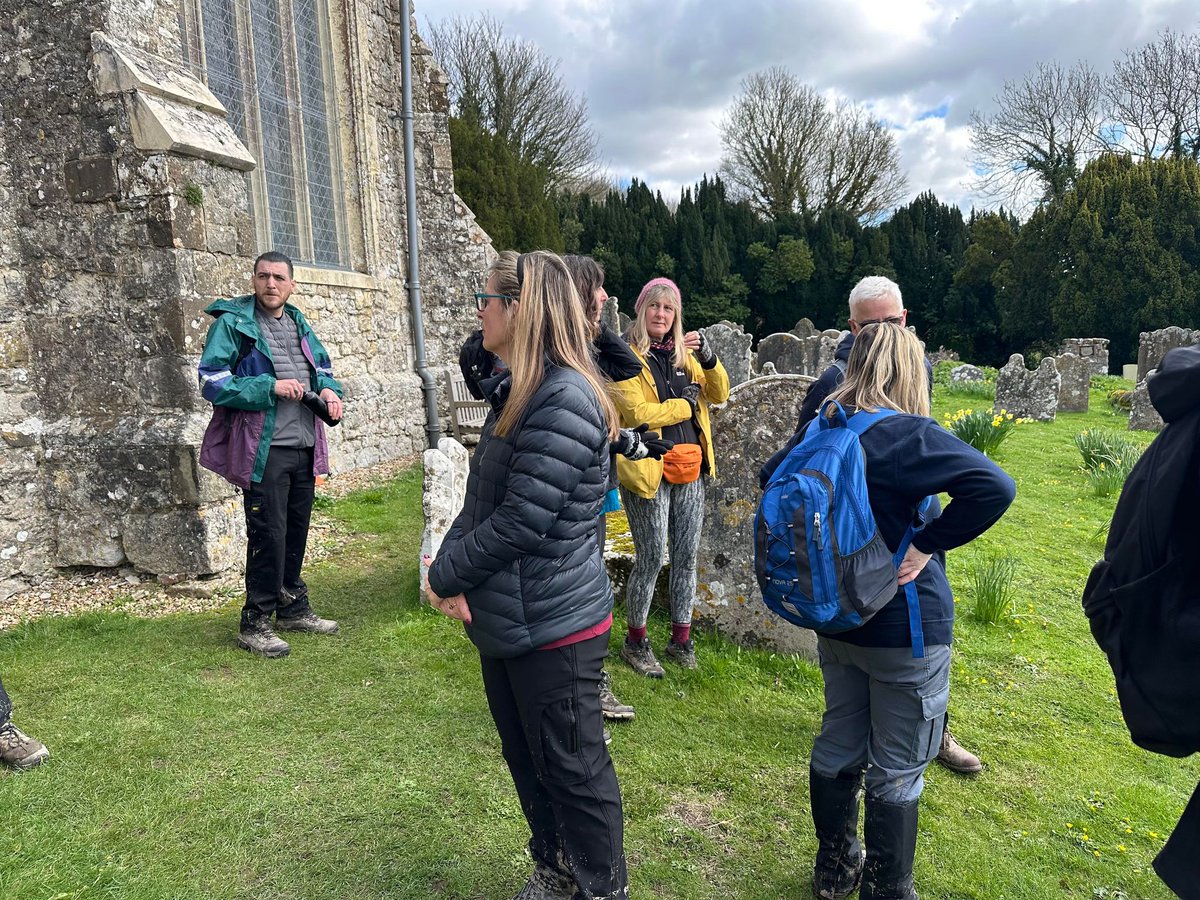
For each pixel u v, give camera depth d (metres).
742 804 2.74
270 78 7.62
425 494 4.44
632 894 2.29
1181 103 29.94
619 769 2.89
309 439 3.86
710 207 37.84
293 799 2.61
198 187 4.59
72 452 4.62
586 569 1.88
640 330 3.35
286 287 3.82
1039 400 12.38
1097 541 6.31
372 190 9.07
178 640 3.91
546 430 1.77
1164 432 1.57
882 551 1.97
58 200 4.54
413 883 2.24
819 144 37.41
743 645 3.99
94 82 4.39
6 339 4.57
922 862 2.52
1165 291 25.91
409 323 10.09
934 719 2.10
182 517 4.55
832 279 36.59
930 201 38.78
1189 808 1.61
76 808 2.51
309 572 5.13
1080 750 3.29
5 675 3.47
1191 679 1.50
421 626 4.06
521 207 21.02
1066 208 28.11
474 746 2.98
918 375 2.17
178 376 4.54
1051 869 2.54
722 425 3.90
